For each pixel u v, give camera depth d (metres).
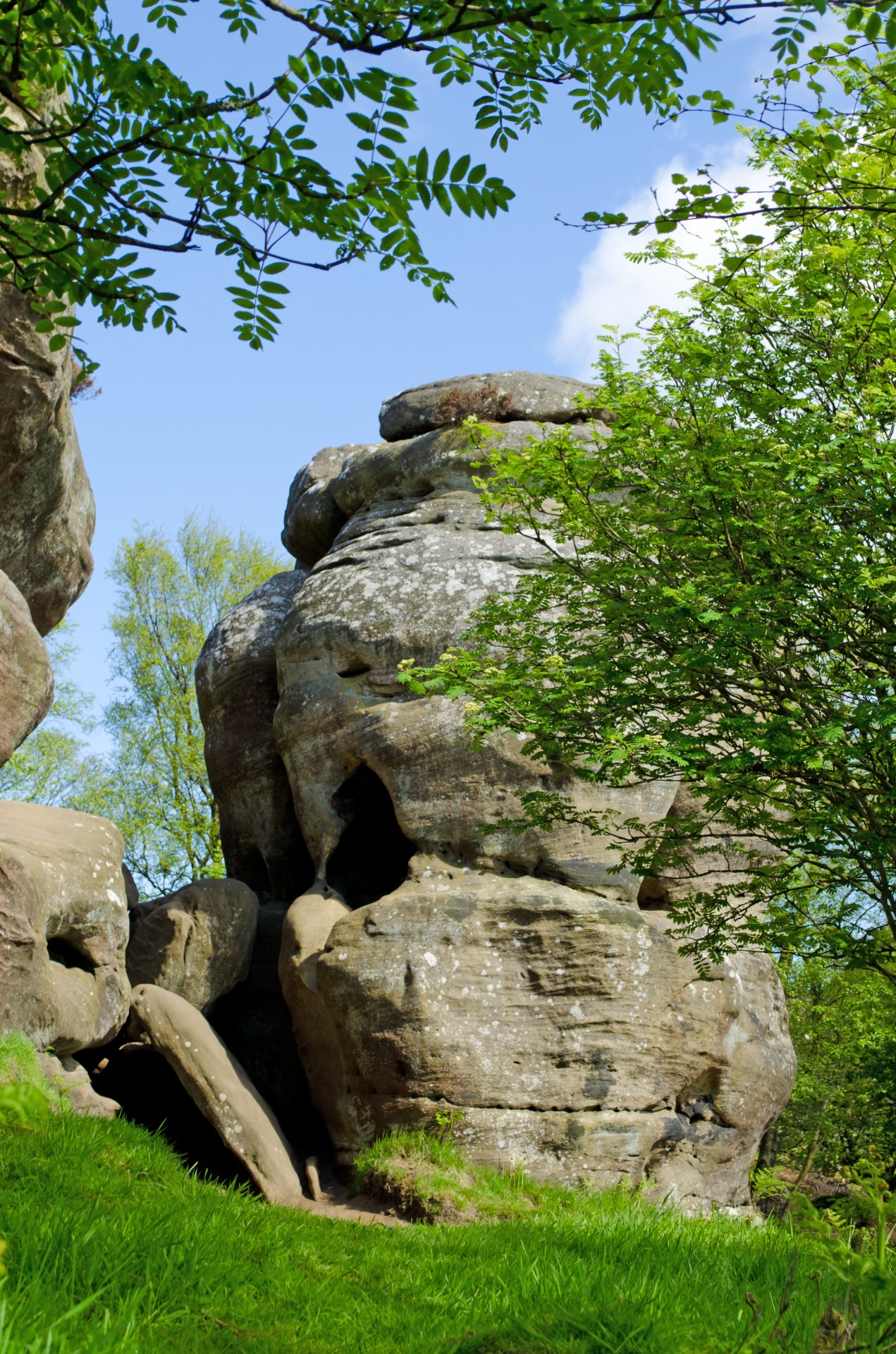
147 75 4.43
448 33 4.13
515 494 10.55
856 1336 3.66
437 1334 5.14
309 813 14.43
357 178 4.59
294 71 4.29
